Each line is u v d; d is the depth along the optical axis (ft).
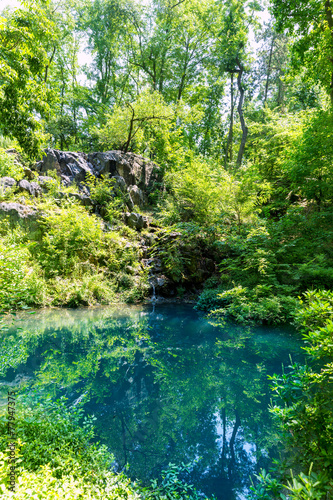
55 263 32.81
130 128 50.14
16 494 5.52
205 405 13.52
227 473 9.10
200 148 79.25
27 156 22.84
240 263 33.83
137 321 27.40
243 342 22.03
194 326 26.25
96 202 41.65
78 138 71.05
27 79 19.40
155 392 14.70
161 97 55.52
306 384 8.79
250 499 8.04
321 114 35.29
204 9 67.15
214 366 17.97
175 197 47.24
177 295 36.88
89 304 32.04
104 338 22.72
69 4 61.98
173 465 9.17
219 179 43.91
